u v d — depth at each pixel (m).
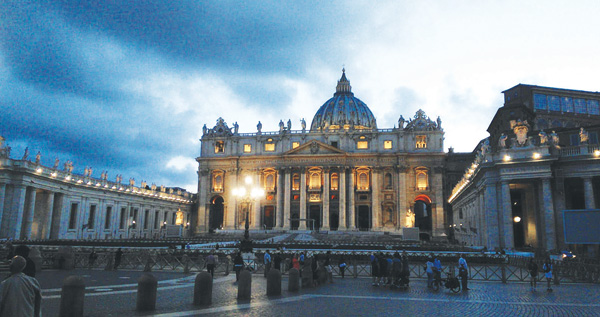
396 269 23.11
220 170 115.38
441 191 104.00
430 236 102.81
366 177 108.75
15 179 63.28
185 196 126.31
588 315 15.52
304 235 88.62
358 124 151.62
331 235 93.69
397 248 47.25
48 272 28.14
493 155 46.91
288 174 109.94
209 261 25.86
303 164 109.56
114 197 90.44
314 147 109.00
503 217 44.84
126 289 20.27
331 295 19.91
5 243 47.94
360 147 110.06
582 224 29.48
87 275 26.80
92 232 83.00
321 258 40.94
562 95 75.44
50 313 14.02
